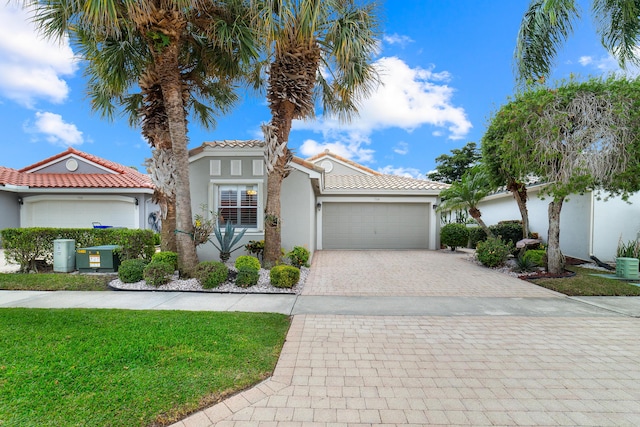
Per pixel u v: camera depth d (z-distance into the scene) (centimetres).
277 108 919
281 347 423
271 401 303
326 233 1650
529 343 448
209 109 1098
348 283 839
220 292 728
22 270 924
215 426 264
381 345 438
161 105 864
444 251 1568
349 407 295
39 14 700
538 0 866
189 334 447
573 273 920
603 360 396
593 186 801
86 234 978
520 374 359
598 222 1127
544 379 348
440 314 580
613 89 744
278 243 949
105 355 375
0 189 1505
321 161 2248
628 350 426
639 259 950
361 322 532
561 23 852
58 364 351
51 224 1667
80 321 497
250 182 1088
